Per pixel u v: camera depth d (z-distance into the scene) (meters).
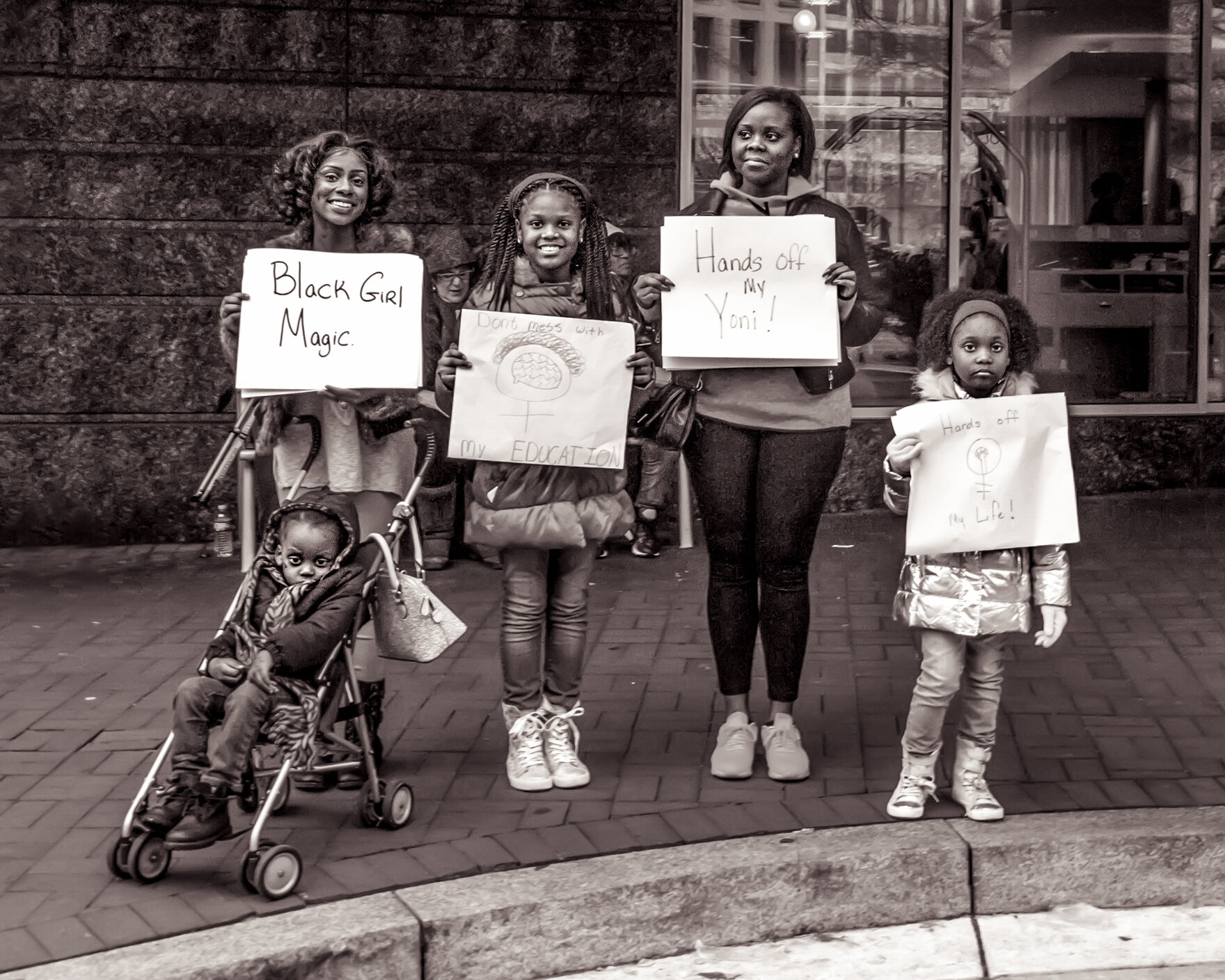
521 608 4.96
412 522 4.73
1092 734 5.41
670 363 4.89
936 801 4.77
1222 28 10.22
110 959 3.72
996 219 10.09
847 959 4.19
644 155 8.95
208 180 8.71
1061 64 10.10
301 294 4.73
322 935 3.85
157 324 8.77
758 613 5.24
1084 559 8.24
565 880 4.19
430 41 8.73
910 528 4.53
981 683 4.64
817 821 4.59
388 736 5.42
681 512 8.66
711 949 4.26
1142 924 4.38
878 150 9.89
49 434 8.79
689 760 5.16
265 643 4.23
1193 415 10.34
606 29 8.84
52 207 8.66
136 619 7.12
